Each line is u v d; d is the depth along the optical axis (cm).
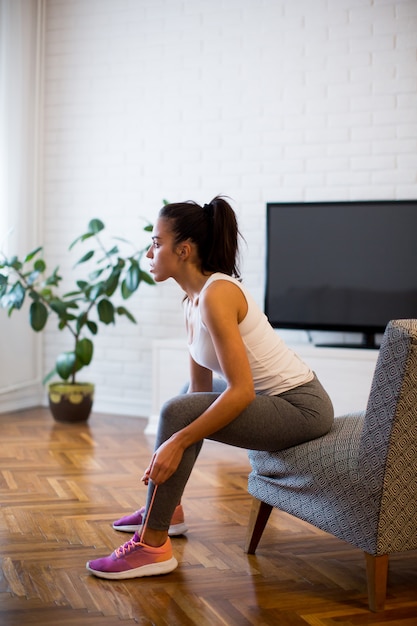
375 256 437
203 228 228
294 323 453
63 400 469
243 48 475
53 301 464
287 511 232
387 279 435
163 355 447
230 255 229
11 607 202
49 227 526
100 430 452
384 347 200
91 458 380
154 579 224
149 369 504
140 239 503
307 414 225
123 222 507
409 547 208
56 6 518
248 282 477
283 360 228
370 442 203
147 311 504
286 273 454
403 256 432
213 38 482
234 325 213
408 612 206
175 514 262
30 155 516
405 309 432
